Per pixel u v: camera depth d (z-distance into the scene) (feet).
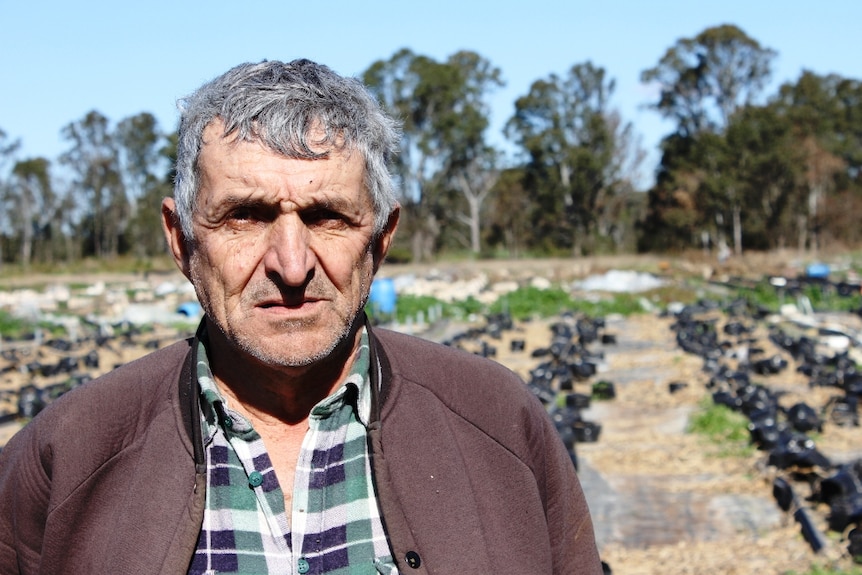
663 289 133.49
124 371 7.66
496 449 7.56
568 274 168.04
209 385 7.10
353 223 7.16
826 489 31.22
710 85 240.53
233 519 7.02
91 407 7.31
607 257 212.64
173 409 7.27
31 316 114.32
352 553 7.04
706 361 63.82
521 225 234.79
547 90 228.84
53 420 7.33
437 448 7.33
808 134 229.86
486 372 7.89
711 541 29.81
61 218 263.29
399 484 7.12
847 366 58.75
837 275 151.12
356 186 7.13
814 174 213.46
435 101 210.59
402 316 105.09
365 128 7.24
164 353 7.89
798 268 174.40
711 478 36.37
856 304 106.63
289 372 7.18
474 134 211.61
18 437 7.72
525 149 227.81
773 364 60.23
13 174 254.47
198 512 6.89
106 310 127.54
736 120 220.23
